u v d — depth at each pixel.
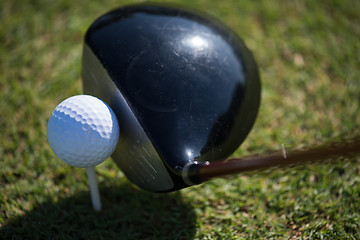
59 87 0.74
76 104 0.57
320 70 0.77
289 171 0.66
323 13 0.86
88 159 0.58
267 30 0.83
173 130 0.57
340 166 0.66
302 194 0.65
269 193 0.65
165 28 0.61
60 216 0.64
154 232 0.63
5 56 0.77
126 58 0.59
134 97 0.58
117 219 0.63
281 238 0.62
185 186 0.58
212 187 0.66
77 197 0.65
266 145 0.69
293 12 0.87
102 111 0.58
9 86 0.74
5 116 0.71
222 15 0.86
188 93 0.58
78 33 0.81
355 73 0.76
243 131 0.61
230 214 0.64
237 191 0.65
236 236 0.62
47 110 0.72
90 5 0.86
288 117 0.72
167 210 0.64
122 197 0.65
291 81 0.76
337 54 0.78
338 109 0.73
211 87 0.59
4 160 0.68
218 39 0.62
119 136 0.59
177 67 0.59
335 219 0.63
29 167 0.67
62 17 0.84
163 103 0.58
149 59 0.59
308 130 0.71
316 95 0.74
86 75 0.62
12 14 0.83
